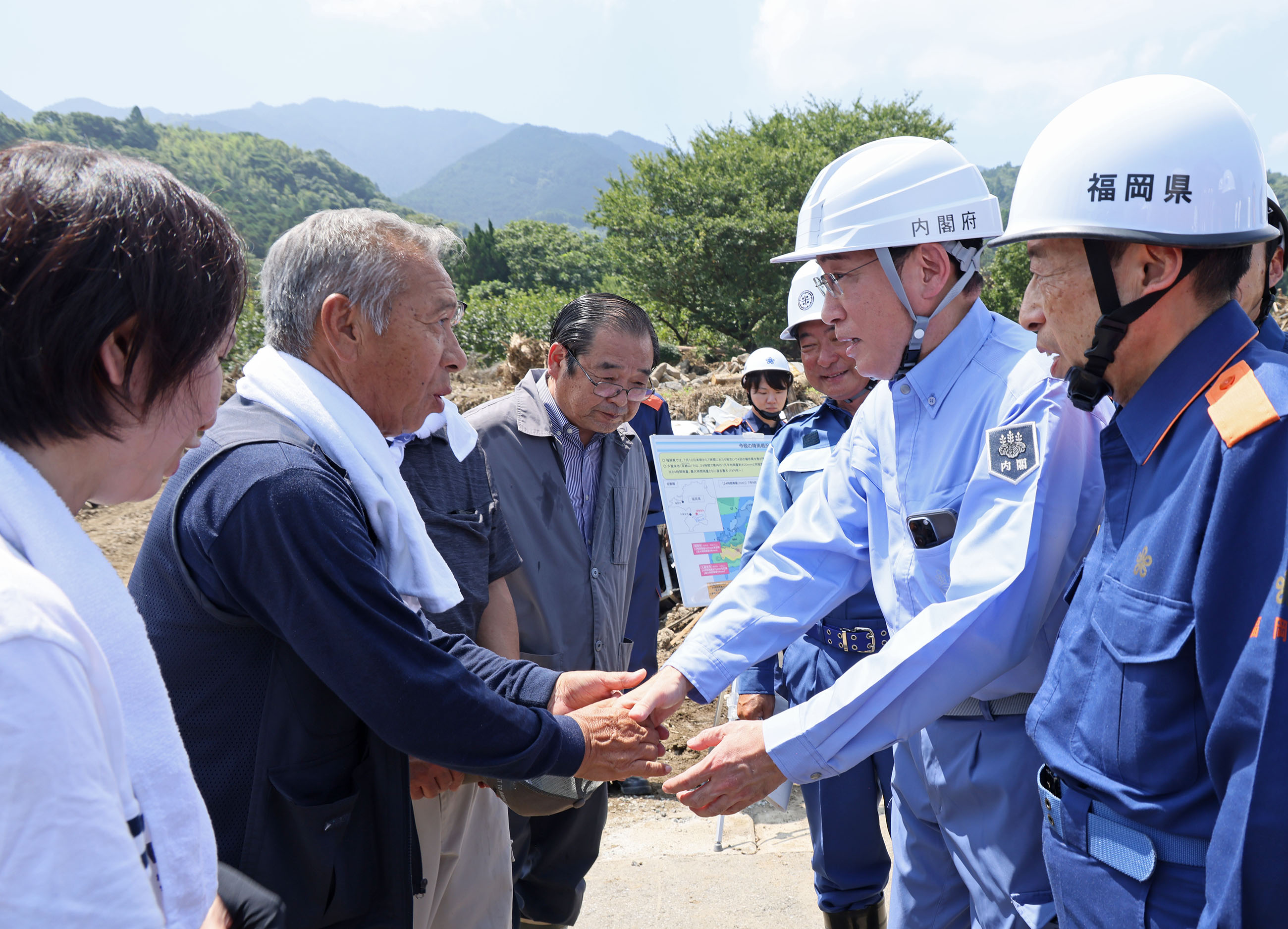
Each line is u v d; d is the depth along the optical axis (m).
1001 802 1.63
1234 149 1.15
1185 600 1.08
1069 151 1.21
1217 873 0.99
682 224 34.31
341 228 1.51
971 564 1.57
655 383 16.11
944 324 1.72
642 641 3.54
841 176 1.75
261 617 1.32
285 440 1.38
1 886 0.60
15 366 0.73
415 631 1.40
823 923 2.72
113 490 0.87
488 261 80.81
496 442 2.59
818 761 1.63
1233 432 1.02
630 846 3.42
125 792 0.75
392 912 1.46
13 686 0.61
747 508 3.54
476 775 1.56
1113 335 1.20
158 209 0.80
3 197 0.73
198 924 0.85
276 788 1.36
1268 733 0.94
